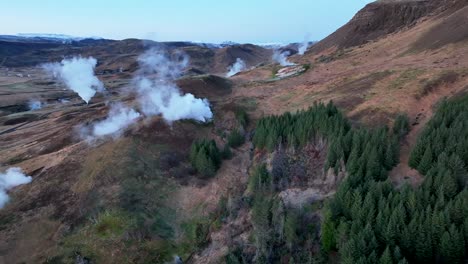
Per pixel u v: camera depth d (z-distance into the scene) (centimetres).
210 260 5509
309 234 5031
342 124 6844
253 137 8162
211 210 6562
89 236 5894
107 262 5522
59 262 5516
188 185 7300
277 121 7769
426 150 5462
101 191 6738
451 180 4628
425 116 7194
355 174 5425
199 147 7831
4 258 5584
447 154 5212
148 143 8200
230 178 7344
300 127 7125
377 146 5906
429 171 4938
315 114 7362
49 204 6519
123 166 7331
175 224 6412
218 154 7825
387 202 4559
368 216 4475
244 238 5572
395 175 5812
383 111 7656
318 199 5703
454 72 8338
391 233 4212
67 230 6009
